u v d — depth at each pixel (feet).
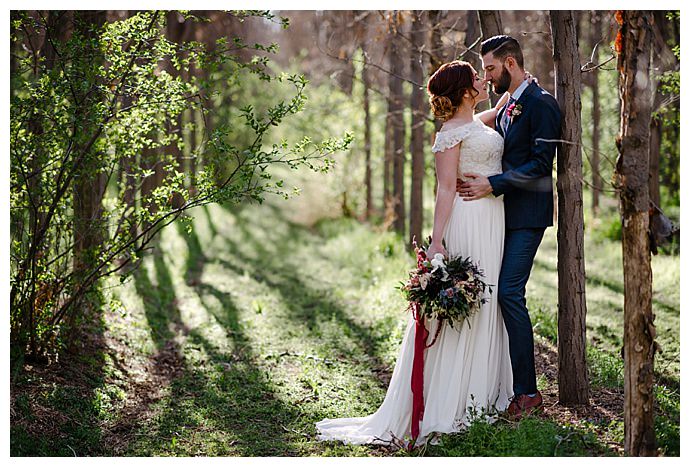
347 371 20.27
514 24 34.83
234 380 19.45
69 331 19.26
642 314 11.82
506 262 14.70
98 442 15.05
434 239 14.42
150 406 17.40
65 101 16.92
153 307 27.55
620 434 13.46
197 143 44.83
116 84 17.15
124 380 18.98
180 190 16.89
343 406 17.19
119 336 22.45
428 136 38.45
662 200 44.11
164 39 16.79
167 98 16.85
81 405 16.48
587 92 47.21
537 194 14.53
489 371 14.65
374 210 58.39
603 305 25.79
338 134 53.57
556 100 14.79
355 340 23.65
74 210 18.51
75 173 17.47
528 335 14.51
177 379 19.60
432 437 14.20
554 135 14.30
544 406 15.38
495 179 14.19
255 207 63.52
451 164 14.40
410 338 14.92
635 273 11.78
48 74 16.03
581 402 15.31
